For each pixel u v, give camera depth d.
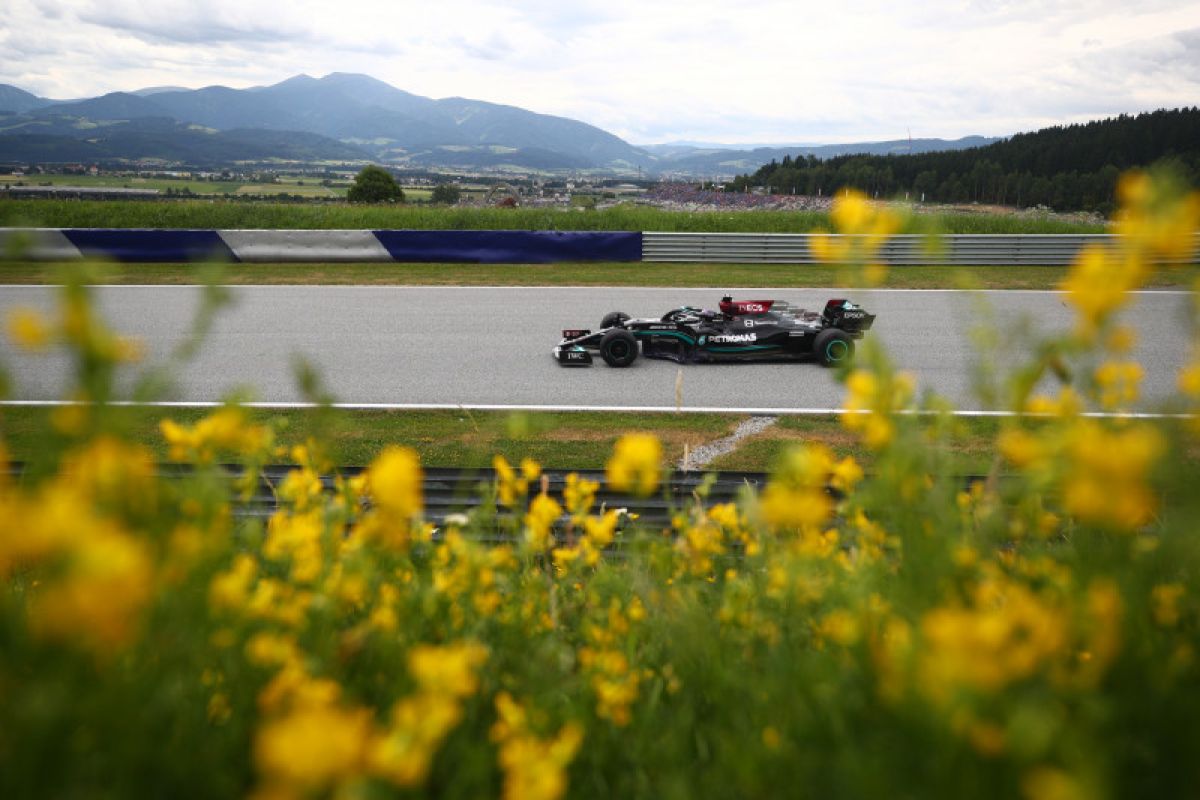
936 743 0.93
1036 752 0.81
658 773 1.45
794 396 9.83
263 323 13.73
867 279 1.33
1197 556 1.33
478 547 1.91
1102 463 1.13
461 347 12.30
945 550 1.36
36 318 0.97
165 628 1.13
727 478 6.13
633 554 2.15
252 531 1.82
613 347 11.12
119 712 0.97
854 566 1.83
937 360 11.54
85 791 0.94
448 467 6.43
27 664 0.96
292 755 0.74
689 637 1.79
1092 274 1.21
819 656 1.46
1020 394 1.34
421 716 0.93
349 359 11.48
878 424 1.42
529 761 1.14
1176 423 1.23
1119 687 1.19
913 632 1.15
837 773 1.08
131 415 1.02
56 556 0.82
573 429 8.49
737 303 11.87
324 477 5.48
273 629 1.46
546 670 1.70
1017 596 1.23
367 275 18.66
